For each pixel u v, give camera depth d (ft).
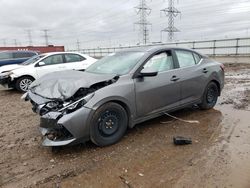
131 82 12.83
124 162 10.67
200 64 17.11
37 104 12.43
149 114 13.91
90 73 14.25
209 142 12.42
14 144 13.03
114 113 12.26
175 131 14.03
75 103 11.10
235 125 14.80
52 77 14.06
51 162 10.91
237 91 25.98
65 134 11.19
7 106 22.71
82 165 10.54
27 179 9.67
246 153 11.08
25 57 43.93
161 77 14.23
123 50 16.37
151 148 11.93
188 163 10.38
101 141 11.91
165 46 15.49
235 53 82.84
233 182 8.91
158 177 9.45
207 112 17.66
